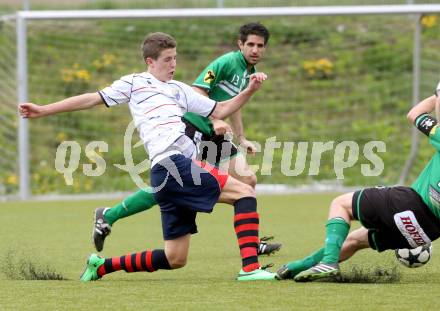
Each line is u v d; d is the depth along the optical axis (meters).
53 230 31.48
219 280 19.45
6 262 22.95
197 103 19.75
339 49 53.72
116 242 28.11
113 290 17.89
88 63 51.59
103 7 59.56
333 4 56.66
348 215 18.56
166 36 19.66
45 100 49.66
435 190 17.48
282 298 16.59
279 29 54.34
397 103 51.34
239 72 23.78
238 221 19.44
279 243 25.45
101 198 44.75
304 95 51.44
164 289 17.97
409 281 18.77
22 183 44.25
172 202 18.97
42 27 52.12
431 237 18.05
